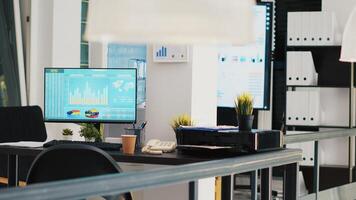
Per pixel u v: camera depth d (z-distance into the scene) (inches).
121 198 112.1
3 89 231.0
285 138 130.5
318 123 244.1
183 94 160.1
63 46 249.0
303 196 143.5
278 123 299.9
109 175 69.1
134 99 154.9
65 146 111.2
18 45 235.6
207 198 166.2
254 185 112.0
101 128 159.0
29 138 175.6
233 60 253.0
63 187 62.1
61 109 158.2
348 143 242.5
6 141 171.6
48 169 112.7
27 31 242.7
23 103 237.0
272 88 297.3
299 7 305.1
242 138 124.3
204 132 129.5
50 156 112.0
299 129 250.4
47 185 60.9
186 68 159.9
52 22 244.2
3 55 231.5
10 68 233.0
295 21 245.8
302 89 251.6
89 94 156.6
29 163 164.4
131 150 135.3
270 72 252.7
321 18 242.7
